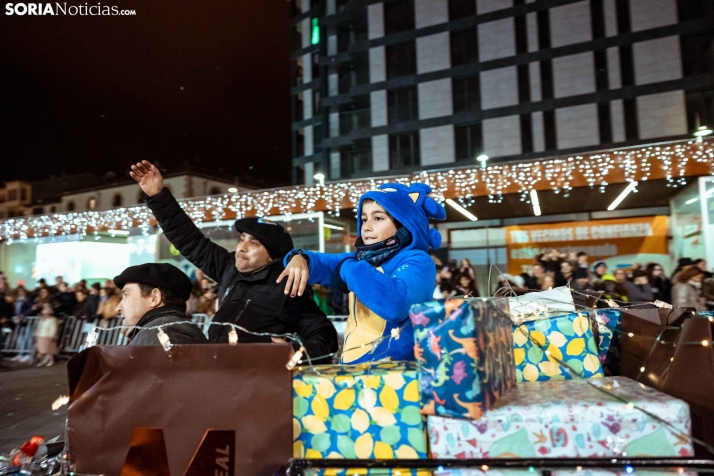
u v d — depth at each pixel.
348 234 11.05
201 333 1.75
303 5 34.03
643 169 7.27
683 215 9.11
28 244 12.94
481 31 23.89
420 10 25.22
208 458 1.11
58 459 1.37
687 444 1.00
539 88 22.45
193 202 9.64
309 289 2.07
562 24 22.33
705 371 1.20
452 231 11.70
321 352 1.65
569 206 10.17
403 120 25.23
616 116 20.88
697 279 6.32
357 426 1.11
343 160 26.56
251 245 1.99
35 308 9.44
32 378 6.98
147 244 11.16
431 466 1.02
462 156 23.67
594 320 1.73
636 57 20.92
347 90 27.11
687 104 20.00
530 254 10.91
